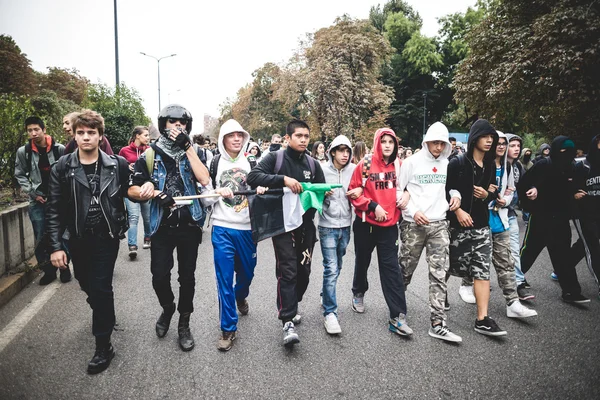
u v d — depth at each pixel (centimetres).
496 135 350
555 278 497
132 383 267
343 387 264
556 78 1110
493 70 1277
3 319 370
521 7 1330
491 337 338
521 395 254
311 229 346
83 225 283
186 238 317
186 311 324
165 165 316
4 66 3103
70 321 365
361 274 384
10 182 631
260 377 275
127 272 515
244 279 360
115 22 1961
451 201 340
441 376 277
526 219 666
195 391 259
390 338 336
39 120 457
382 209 343
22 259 511
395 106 4334
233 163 346
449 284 479
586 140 1280
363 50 2428
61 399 248
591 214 427
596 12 1045
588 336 337
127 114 1648
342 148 372
